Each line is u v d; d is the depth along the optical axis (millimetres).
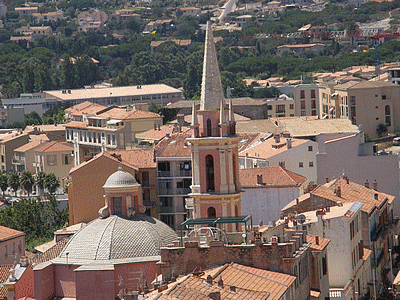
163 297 177000
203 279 193875
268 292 192375
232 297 184875
